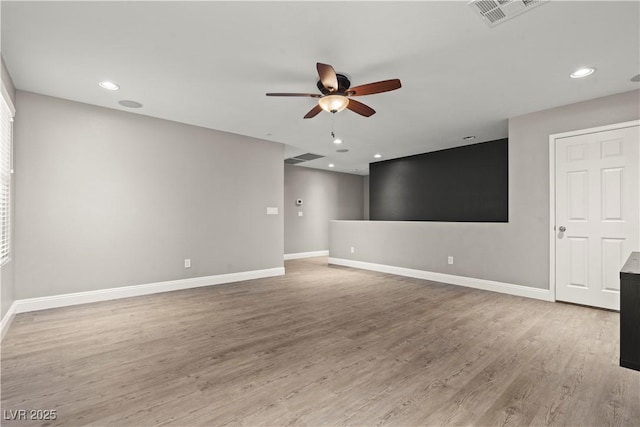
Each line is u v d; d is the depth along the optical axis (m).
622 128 3.30
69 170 3.59
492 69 2.82
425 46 2.44
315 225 8.54
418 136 5.13
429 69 2.82
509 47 2.45
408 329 2.88
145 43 2.41
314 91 3.32
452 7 1.98
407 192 6.79
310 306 3.63
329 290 4.43
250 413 1.64
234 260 4.99
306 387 1.89
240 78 3.01
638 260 1.90
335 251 6.95
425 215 6.44
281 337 2.69
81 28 2.21
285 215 7.88
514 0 1.92
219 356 2.31
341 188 9.20
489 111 3.92
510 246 4.20
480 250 4.54
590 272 3.52
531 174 3.97
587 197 3.53
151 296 4.05
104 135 3.82
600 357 2.30
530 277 4.00
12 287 3.17
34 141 3.38
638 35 2.27
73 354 2.34
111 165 3.87
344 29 2.22
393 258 5.79
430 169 6.36
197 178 4.59
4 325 2.75
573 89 3.24
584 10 2.00
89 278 3.72
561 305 3.64
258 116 4.14
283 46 2.45
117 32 2.26
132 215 4.03
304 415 1.62
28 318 3.14
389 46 2.45
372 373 2.06
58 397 1.77
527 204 4.02
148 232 4.15
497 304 3.70
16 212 3.27
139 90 3.30
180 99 3.55
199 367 2.14
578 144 3.59
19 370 2.09
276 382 1.95
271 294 4.20
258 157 5.29
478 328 2.90
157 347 2.47
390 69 2.82
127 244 3.99
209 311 3.42
